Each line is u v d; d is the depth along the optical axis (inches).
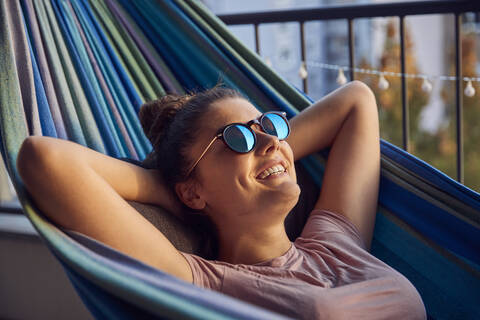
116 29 68.1
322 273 48.6
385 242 60.0
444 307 57.1
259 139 49.7
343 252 50.9
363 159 59.2
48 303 85.0
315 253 51.0
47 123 51.0
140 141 61.8
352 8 82.3
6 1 55.6
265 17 86.8
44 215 39.8
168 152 51.2
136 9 70.1
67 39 61.6
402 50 82.2
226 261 51.4
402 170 59.6
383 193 60.8
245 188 49.0
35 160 38.5
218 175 49.5
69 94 56.8
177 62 70.6
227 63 68.1
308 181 62.6
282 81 67.8
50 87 55.3
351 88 62.3
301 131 60.5
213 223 51.8
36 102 50.6
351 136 60.2
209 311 30.5
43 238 37.4
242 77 67.7
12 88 48.0
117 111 61.6
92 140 54.9
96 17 66.7
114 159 47.7
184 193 51.4
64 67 59.0
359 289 46.0
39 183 38.8
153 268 36.2
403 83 83.6
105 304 35.6
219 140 49.8
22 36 54.6
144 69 67.8
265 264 49.1
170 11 69.7
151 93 66.6
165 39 70.4
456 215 56.7
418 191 58.4
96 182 41.2
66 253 35.9
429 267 57.9
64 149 40.3
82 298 38.9
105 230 41.1
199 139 50.1
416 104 225.5
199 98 52.4
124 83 65.1
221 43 68.9
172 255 44.8
